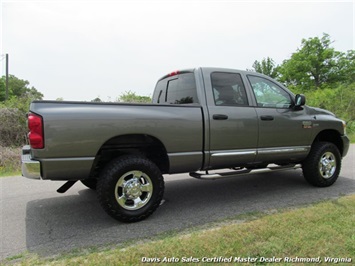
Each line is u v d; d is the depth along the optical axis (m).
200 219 3.68
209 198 4.62
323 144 5.08
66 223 3.66
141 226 3.49
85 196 4.86
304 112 4.96
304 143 4.89
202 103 4.04
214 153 4.05
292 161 5.04
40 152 3.14
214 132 4.03
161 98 5.12
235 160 4.27
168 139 3.73
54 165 3.19
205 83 4.15
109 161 3.71
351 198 4.08
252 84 4.55
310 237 2.83
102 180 3.44
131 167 3.53
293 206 4.09
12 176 6.72
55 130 3.16
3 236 3.29
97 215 3.93
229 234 2.97
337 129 5.31
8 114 10.36
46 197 4.84
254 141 4.38
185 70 4.45
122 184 3.52
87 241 3.11
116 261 2.56
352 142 12.20
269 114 4.52
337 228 3.02
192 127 3.87
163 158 3.96
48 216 3.92
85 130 3.28
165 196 4.78
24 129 10.51
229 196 4.71
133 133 3.51
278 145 4.63
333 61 37.22
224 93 4.25
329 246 2.65
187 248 2.71
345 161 7.64
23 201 4.63
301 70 37.97
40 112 3.13
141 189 3.63
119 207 3.49
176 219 3.70
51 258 2.76
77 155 3.26
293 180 5.71
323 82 37.75
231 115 4.16
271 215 3.58
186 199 4.59
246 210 3.98
